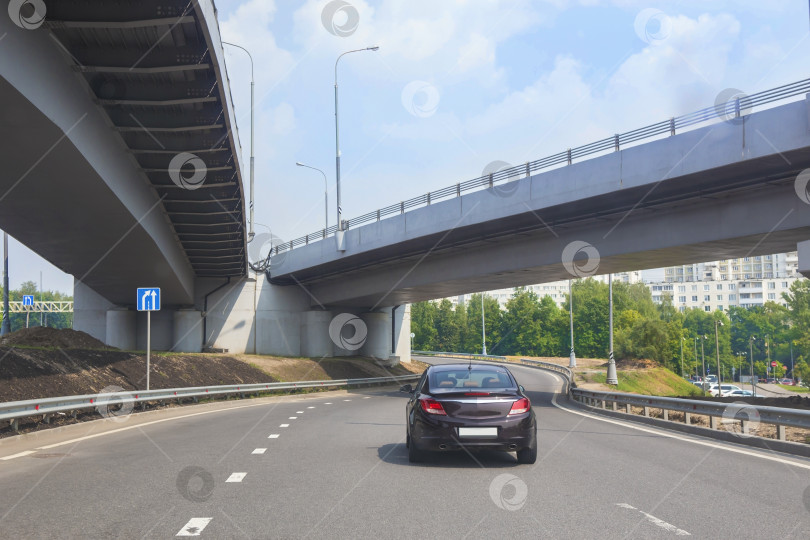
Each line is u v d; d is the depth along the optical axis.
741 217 25.31
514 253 35.53
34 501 7.45
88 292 54.00
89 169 20.83
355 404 27.88
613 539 5.80
